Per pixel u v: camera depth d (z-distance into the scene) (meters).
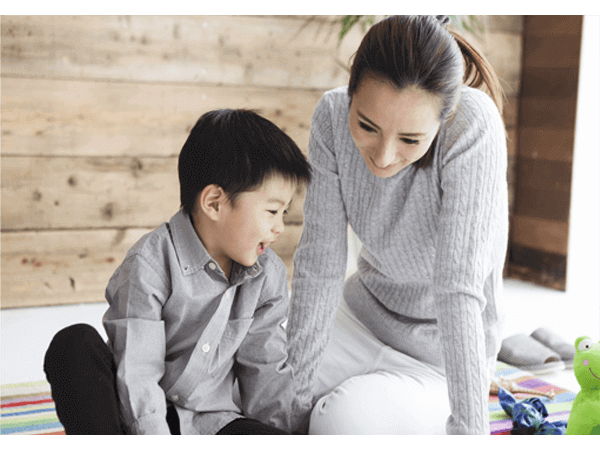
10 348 2.10
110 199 2.65
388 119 0.93
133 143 2.65
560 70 3.01
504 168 1.06
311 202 1.25
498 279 1.21
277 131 1.03
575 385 1.83
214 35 2.69
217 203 1.01
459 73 0.94
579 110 2.94
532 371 1.92
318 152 1.23
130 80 2.61
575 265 3.03
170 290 1.02
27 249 2.57
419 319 1.29
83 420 0.90
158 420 0.94
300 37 2.80
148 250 1.02
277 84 2.80
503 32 3.13
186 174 1.03
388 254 1.22
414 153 0.98
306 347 1.22
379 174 1.03
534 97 3.14
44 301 2.62
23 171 2.53
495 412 1.53
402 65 0.90
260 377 1.12
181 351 1.05
